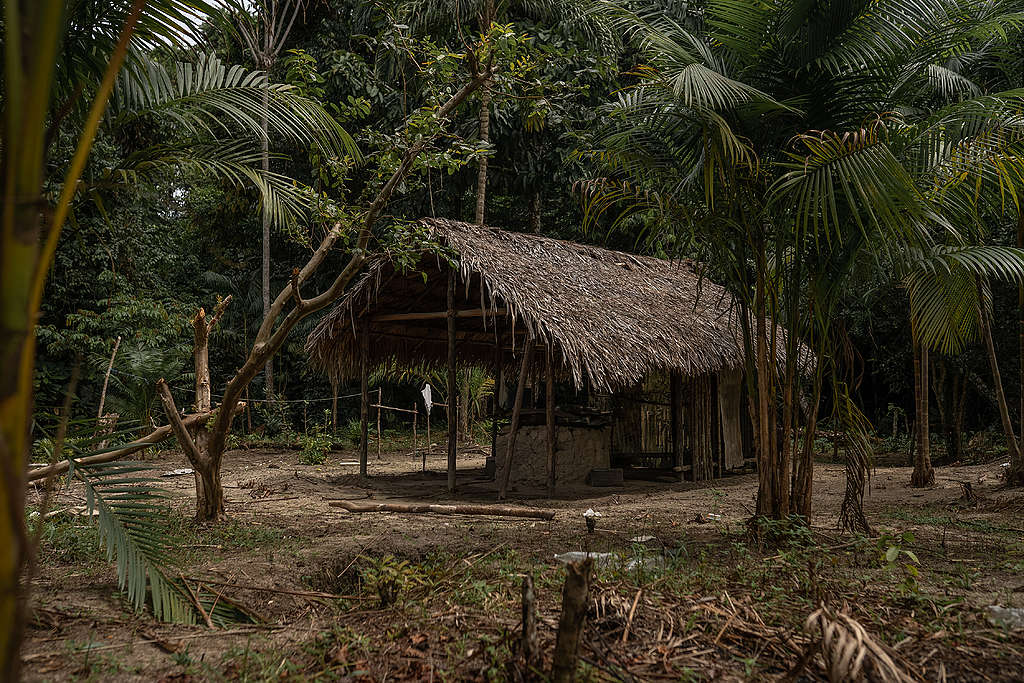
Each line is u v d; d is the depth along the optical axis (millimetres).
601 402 15258
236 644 3717
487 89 8820
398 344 14047
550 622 3865
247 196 23094
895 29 5941
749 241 6477
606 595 4078
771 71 6211
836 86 6195
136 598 4086
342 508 8742
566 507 9289
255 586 4902
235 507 8727
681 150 6656
